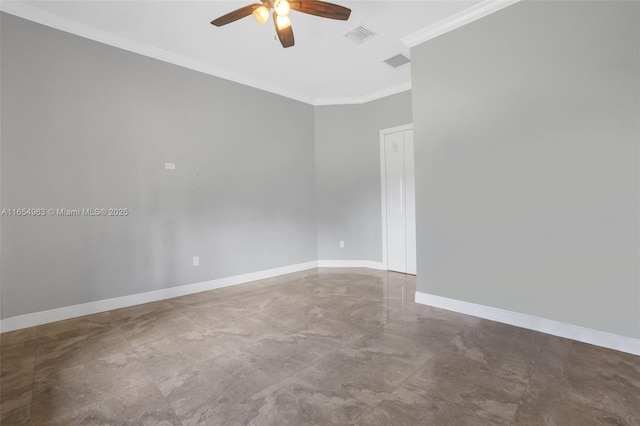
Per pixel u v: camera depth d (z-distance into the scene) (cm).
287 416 155
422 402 164
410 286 398
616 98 214
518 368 196
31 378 192
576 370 192
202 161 387
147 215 343
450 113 299
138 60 337
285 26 227
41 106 281
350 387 179
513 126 261
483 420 149
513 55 259
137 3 267
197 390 178
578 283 233
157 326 273
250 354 220
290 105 488
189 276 374
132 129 333
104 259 314
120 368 203
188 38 324
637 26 206
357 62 384
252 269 436
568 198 236
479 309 286
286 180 482
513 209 263
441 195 308
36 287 278
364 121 509
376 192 500
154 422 152
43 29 281
